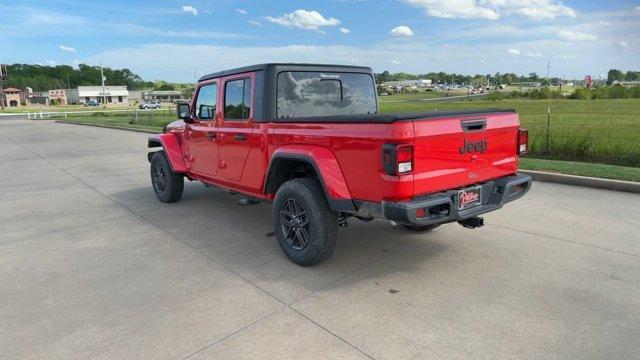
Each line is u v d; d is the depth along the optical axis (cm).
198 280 416
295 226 440
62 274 438
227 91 532
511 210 615
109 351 304
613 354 286
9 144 1873
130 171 1065
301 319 340
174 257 477
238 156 521
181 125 665
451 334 313
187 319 345
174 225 595
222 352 300
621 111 1948
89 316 353
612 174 764
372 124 358
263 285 402
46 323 343
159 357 296
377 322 332
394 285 394
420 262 444
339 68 523
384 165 350
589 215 582
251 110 488
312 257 424
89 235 560
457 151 387
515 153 458
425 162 361
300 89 491
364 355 292
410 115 352
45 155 1436
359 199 380
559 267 421
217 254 483
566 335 308
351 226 565
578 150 1005
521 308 346
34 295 392
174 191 699
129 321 343
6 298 387
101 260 473
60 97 12612
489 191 428
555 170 816
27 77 15512
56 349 309
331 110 518
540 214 593
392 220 358
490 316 336
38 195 810
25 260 477
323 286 396
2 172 1102
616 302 352
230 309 358
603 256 444
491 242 494
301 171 466
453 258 452
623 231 516
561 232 519
